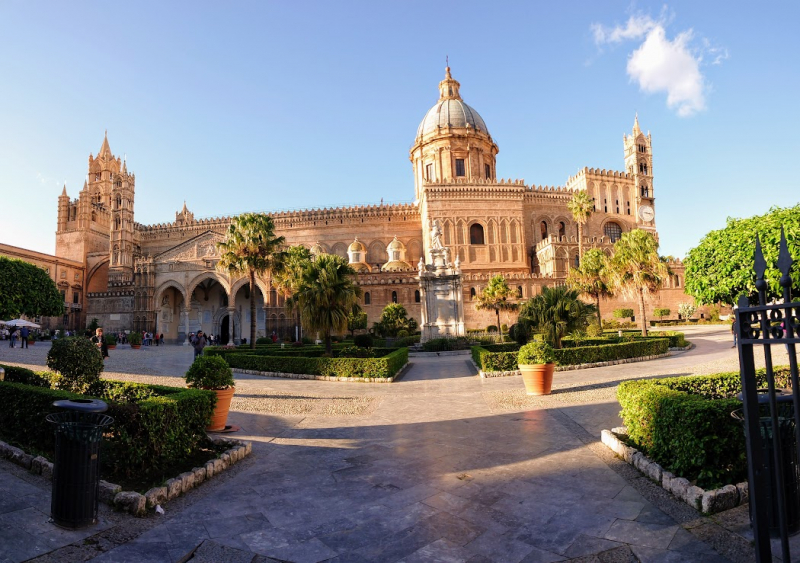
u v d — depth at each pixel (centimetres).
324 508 756
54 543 623
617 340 3822
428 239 8150
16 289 2478
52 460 896
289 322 7150
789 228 1515
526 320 2805
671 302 7406
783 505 416
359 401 1756
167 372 2655
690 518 682
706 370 2209
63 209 10075
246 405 1670
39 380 1406
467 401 1703
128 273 9125
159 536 661
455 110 9369
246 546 634
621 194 9344
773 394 419
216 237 7506
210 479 897
